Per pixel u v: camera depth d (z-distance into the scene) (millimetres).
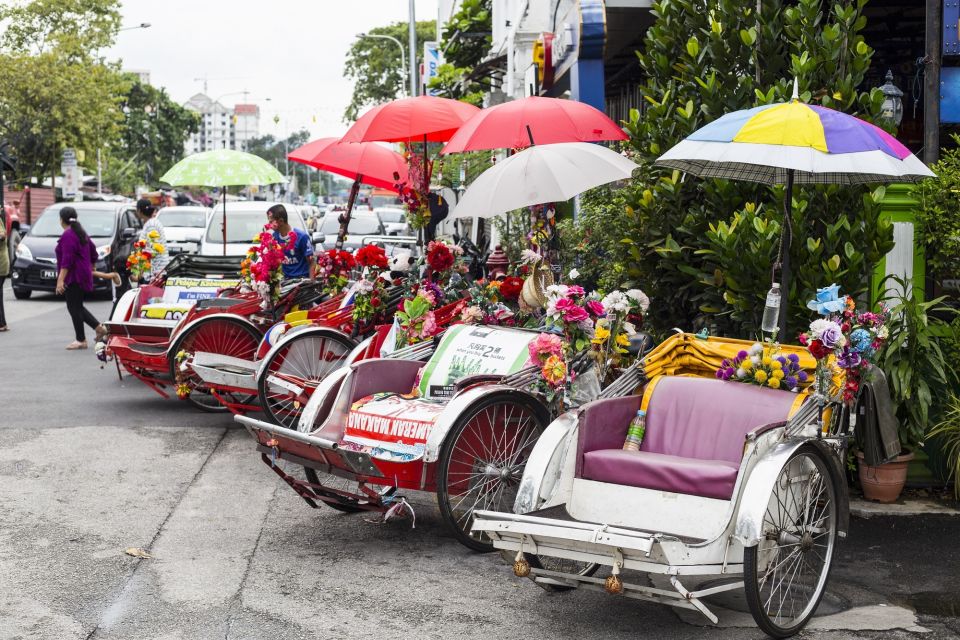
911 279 7059
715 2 7719
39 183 43344
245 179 11930
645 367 5695
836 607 5152
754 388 5355
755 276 6859
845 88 6910
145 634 4723
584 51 10984
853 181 6125
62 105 39812
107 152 55188
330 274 10312
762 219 6898
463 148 7660
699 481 4770
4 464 7812
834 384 5230
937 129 7574
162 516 6613
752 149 5219
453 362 6625
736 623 4953
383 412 6137
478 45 24203
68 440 8656
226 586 5375
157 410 10031
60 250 13750
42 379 11641
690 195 7668
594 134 7781
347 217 10508
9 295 22172
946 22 7594
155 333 9969
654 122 7570
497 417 6062
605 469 5051
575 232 11016
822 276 6777
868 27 12484
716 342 5832
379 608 5105
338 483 7484
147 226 12984
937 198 7012
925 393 6742
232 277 11250
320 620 4930
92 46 41062
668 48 7984
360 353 7785
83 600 5141
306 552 5984
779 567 4832
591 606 5176
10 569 5566
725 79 7414
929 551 5957
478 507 6074
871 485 6844
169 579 5461
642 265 7738
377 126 8742
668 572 4402
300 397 8414
